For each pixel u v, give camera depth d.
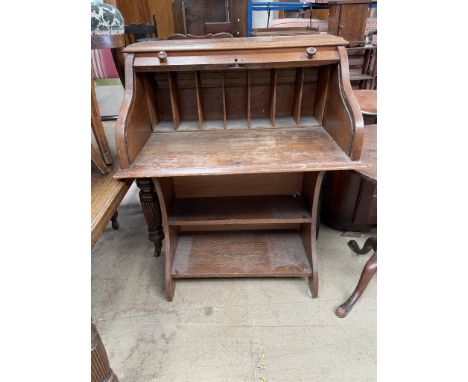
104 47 1.21
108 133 1.66
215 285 1.54
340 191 1.74
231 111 1.42
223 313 1.39
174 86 1.29
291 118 1.41
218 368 1.17
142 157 1.13
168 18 2.82
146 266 1.69
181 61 1.08
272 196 1.56
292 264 1.48
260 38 1.26
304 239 1.56
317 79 1.34
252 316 1.37
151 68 1.10
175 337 1.29
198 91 1.25
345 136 1.08
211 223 1.38
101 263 1.72
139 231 1.99
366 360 1.19
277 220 1.37
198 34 2.33
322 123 1.32
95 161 1.16
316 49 1.09
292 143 1.19
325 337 1.28
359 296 1.36
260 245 1.60
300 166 1.03
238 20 2.34
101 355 0.81
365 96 1.85
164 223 1.38
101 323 1.36
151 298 1.48
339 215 1.82
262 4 2.45
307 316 1.37
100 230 0.96
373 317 1.36
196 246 1.61
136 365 1.19
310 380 1.13
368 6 2.44
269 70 1.33
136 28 2.17
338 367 1.17
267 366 1.18
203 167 1.05
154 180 1.25
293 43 1.08
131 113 1.09
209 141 1.24
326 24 2.71
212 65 1.08
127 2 2.66
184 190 1.58
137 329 1.33
